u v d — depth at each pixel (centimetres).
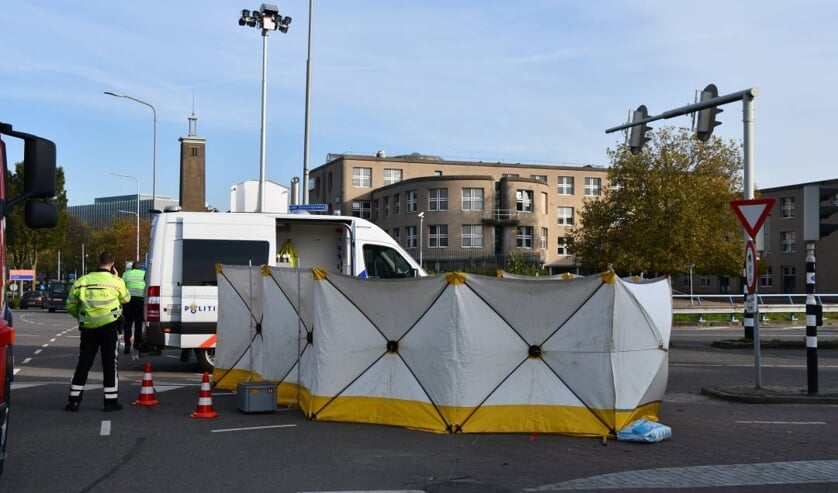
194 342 1330
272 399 993
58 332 2527
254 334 1142
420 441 837
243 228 1372
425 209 6619
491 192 6625
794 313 3466
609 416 862
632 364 885
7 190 606
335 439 840
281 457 752
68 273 9294
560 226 7694
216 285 1345
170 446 795
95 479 665
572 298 880
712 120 1788
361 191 7400
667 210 3231
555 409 882
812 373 1155
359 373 933
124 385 1234
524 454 784
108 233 7756
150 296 1328
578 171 7788
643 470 721
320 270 945
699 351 1994
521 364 892
